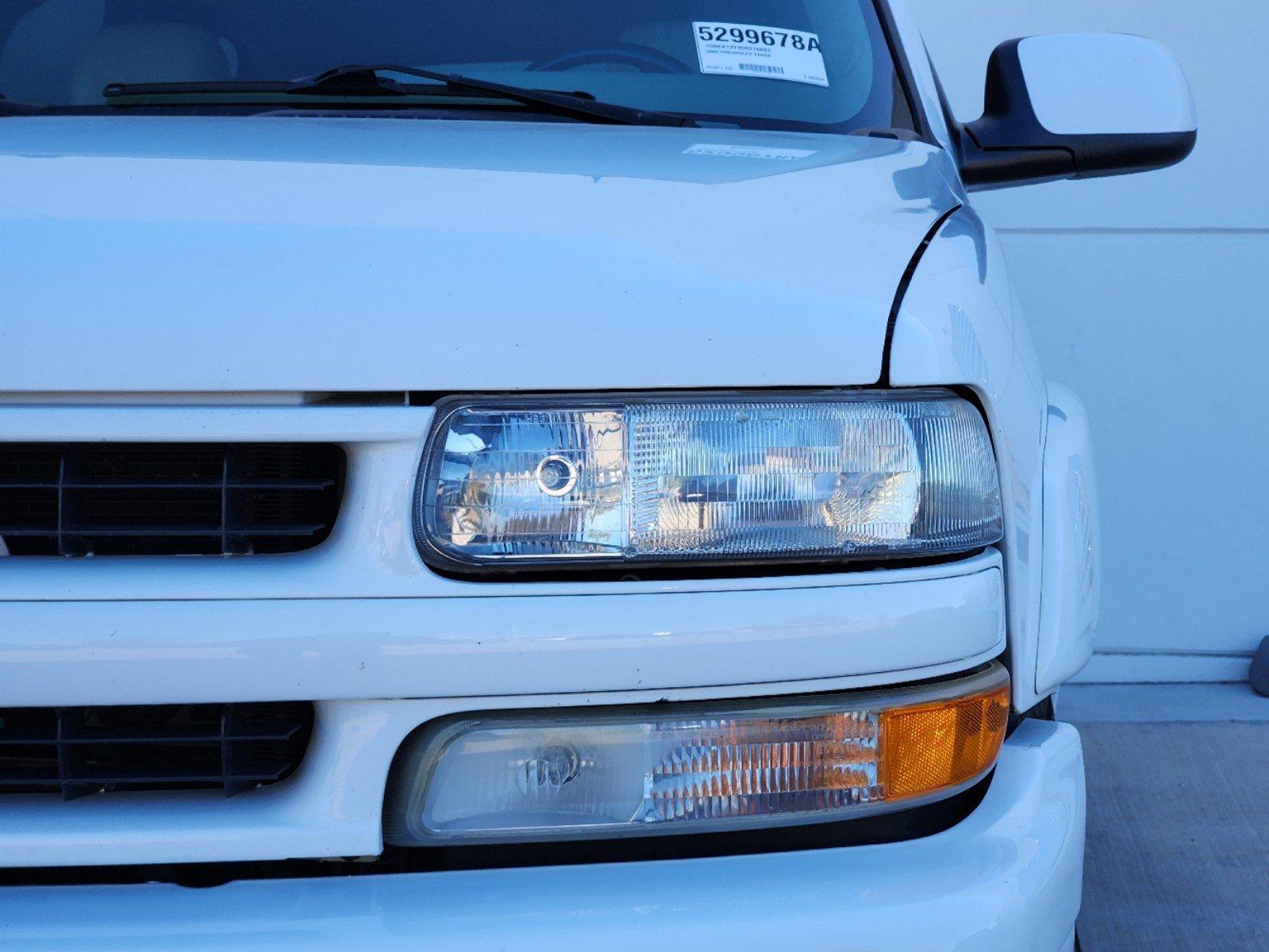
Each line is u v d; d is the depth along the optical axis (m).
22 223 1.31
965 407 1.39
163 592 1.19
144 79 2.04
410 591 1.21
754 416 1.29
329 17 2.09
